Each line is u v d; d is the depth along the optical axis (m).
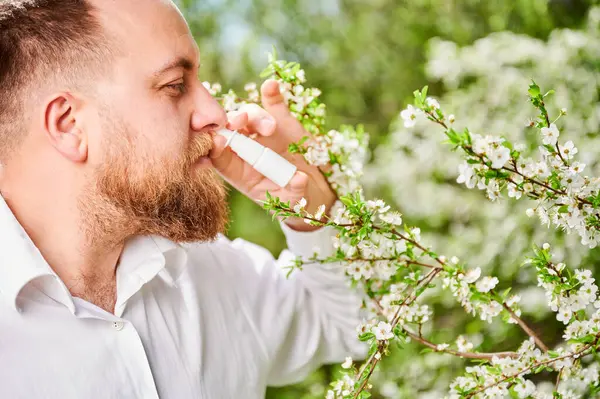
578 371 1.31
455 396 1.34
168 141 1.31
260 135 1.50
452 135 1.14
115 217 1.31
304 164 1.54
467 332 2.55
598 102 2.64
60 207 1.31
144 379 1.34
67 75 1.28
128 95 1.29
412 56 4.10
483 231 2.90
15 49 1.29
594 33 2.71
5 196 1.31
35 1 1.31
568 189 1.18
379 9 4.25
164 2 1.34
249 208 4.27
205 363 1.46
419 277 1.40
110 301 1.39
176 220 1.34
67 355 1.28
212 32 4.20
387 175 3.19
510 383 1.33
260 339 1.60
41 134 1.29
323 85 4.28
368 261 1.43
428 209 3.05
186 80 1.35
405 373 2.65
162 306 1.45
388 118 4.20
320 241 1.58
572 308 1.26
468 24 3.59
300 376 1.74
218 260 1.62
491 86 2.87
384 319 1.54
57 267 1.33
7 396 1.22
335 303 1.67
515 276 2.65
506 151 1.13
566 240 2.39
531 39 2.82
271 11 4.29
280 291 1.67
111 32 1.29
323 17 4.35
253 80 4.22
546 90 2.70
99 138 1.29
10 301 1.26
